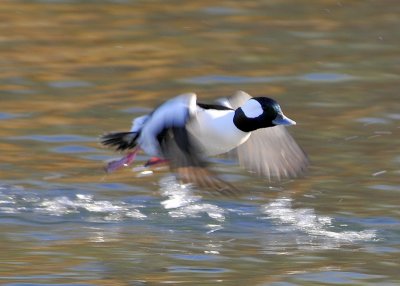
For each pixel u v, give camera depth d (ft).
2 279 38.88
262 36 73.00
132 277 39.55
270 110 38.01
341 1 80.64
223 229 45.16
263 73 66.08
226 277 39.78
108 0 79.77
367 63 68.39
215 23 75.31
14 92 61.57
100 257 41.52
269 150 39.24
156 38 71.97
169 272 40.19
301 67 67.36
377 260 42.01
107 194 48.67
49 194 48.32
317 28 74.84
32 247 42.42
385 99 62.03
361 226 45.73
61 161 52.29
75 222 45.50
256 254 42.37
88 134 55.72
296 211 47.24
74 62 67.00
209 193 48.70
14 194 48.08
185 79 64.64
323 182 50.57
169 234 44.45
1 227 44.57
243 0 80.64
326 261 41.78
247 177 51.01
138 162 52.49
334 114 59.52
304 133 56.70
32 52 68.44
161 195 48.65
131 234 44.29
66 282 38.81
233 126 38.11
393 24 75.77
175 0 80.02
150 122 36.35
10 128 56.13
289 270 40.70
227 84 64.08
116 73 65.41
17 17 75.00
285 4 79.77
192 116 36.32
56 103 60.08
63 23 74.18
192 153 35.50
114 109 59.41
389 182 50.55
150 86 63.36
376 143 55.36
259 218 46.44
